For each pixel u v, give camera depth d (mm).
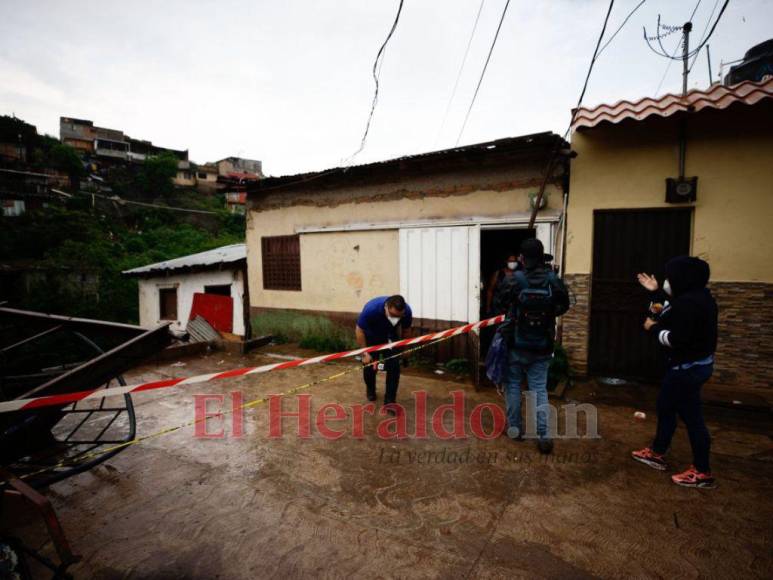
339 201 7605
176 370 6449
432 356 6559
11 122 45406
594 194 5238
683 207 4852
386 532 2506
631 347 5246
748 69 7832
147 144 54406
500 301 3582
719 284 4750
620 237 5207
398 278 7012
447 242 6375
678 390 2883
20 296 17797
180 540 2475
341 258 7652
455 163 6184
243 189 8719
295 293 8383
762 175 4492
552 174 5547
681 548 2318
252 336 9188
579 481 3033
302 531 2533
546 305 3340
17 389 3828
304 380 5676
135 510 2779
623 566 2193
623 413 4309
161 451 3625
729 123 4570
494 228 6000
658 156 4902
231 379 5785
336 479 3119
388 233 7062
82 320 3572
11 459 2484
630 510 2674
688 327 2719
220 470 3285
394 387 4363
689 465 3244
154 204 42531
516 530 2498
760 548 2309
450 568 2203
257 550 2379
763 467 3197
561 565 2207
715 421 4059
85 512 2766
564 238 5477
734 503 2730
